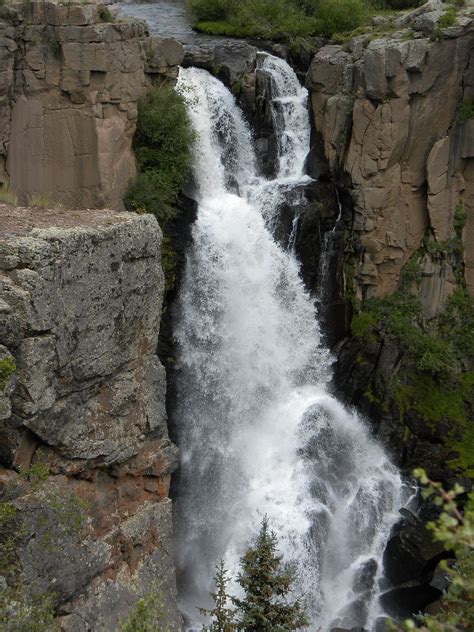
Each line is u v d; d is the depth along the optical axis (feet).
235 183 90.89
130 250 60.64
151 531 65.00
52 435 55.42
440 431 87.30
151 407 64.69
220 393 83.92
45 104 77.77
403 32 91.30
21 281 51.80
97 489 60.90
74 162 78.33
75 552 56.49
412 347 89.97
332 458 86.28
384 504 84.74
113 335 59.98
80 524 56.90
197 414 82.43
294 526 79.56
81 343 56.80
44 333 53.57
